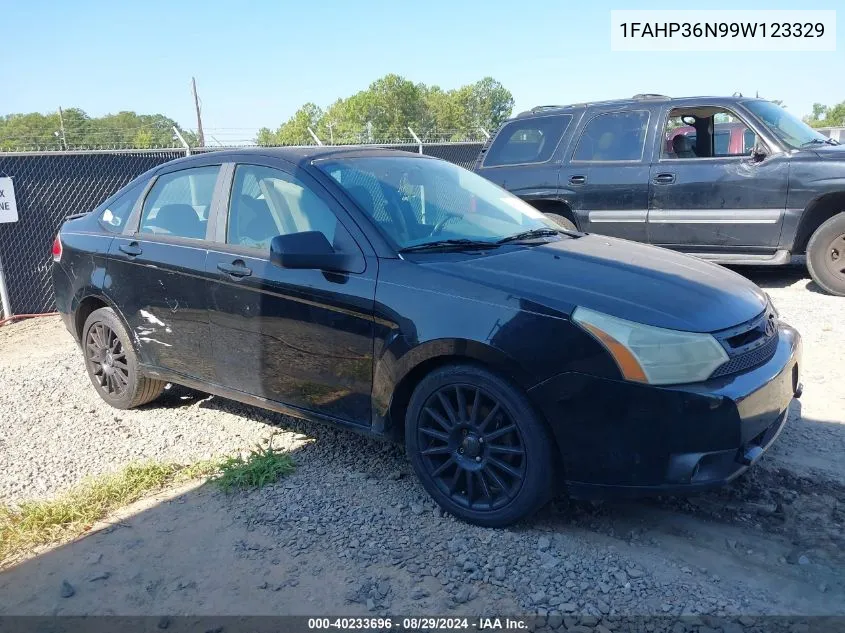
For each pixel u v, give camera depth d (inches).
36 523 138.6
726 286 137.2
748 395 117.1
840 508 133.3
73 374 236.7
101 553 129.6
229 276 157.6
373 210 145.7
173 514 141.9
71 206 352.8
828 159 270.7
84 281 195.6
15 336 308.8
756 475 146.1
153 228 182.1
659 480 115.6
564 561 119.4
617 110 313.0
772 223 282.8
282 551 126.9
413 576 117.8
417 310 129.4
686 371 114.7
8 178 319.0
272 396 157.2
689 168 294.7
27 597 118.4
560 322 117.7
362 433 142.9
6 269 338.6
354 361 139.6
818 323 246.8
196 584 119.1
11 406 207.5
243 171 166.1
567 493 123.0
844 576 114.0
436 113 4062.5
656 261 145.9
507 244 149.2
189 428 186.1
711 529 128.4
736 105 292.2
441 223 152.3
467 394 129.1
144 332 183.2
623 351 114.5
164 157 383.6
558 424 118.3
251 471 152.3
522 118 340.2
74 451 175.3
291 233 146.5
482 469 128.0
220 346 163.9
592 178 312.8
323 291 141.3
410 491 145.3
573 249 148.9
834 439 160.6
